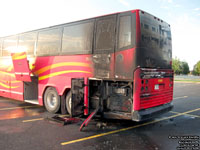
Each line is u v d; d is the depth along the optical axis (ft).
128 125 21.38
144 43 19.19
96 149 14.66
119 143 15.96
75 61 23.63
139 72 18.49
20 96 31.91
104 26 21.12
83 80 22.09
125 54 19.21
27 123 21.35
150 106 20.08
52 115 25.14
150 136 17.81
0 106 31.40
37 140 16.29
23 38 31.86
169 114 27.50
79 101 21.43
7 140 16.20
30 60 30.19
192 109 31.24
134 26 18.81
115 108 20.65
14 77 33.14
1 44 36.76
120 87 20.20
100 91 21.31
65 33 25.20
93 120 23.30
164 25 23.13
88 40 22.44
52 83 26.35
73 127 20.24
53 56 26.43
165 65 22.98
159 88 21.62
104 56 20.80
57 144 15.48
